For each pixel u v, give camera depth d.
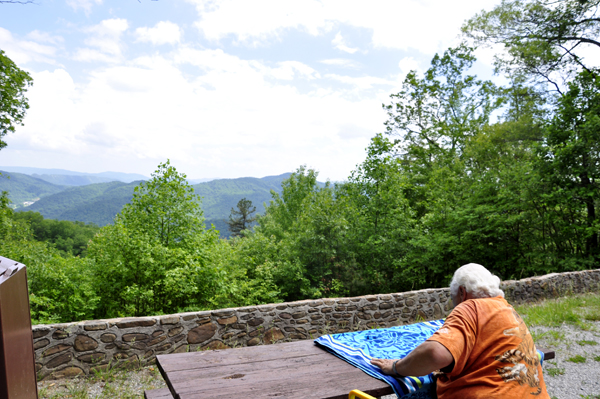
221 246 11.80
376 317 7.13
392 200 15.34
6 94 15.20
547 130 14.79
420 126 28.05
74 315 8.51
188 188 11.11
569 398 3.84
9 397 1.38
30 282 8.62
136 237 9.55
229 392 1.95
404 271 14.21
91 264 9.67
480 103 26.94
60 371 4.41
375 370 2.23
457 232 14.70
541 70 20.89
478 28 21.73
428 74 27.47
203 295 9.72
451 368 1.91
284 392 1.96
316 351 2.68
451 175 19.34
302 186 32.72
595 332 6.10
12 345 1.47
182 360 2.46
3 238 13.87
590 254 13.25
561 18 19.27
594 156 12.96
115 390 4.12
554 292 10.01
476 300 2.07
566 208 13.58
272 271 12.98
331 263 14.26
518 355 1.88
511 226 13.97
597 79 14.27
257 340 5.82
